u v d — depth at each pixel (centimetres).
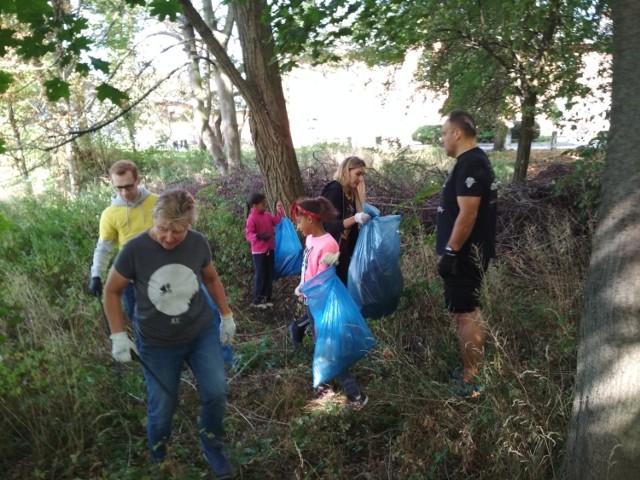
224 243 764
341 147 1602
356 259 414
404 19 648
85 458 313
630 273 228
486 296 361
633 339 228
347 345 363
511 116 797
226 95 1316
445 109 894
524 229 594
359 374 425
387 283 406
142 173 1491
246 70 655
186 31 1259
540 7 670
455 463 299
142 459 314
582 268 453
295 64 517
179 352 306
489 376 309
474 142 370
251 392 412
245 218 845
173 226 278
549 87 737
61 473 308
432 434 308
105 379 383
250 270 725
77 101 1233
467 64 819
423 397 340
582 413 245
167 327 294
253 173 1017
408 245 580
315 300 372
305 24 480
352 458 326
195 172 1450
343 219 451
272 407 385
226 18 1361
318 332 371
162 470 288
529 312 428
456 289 368
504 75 807
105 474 287
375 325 445
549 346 347
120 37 1195
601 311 237
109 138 1528
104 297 297
